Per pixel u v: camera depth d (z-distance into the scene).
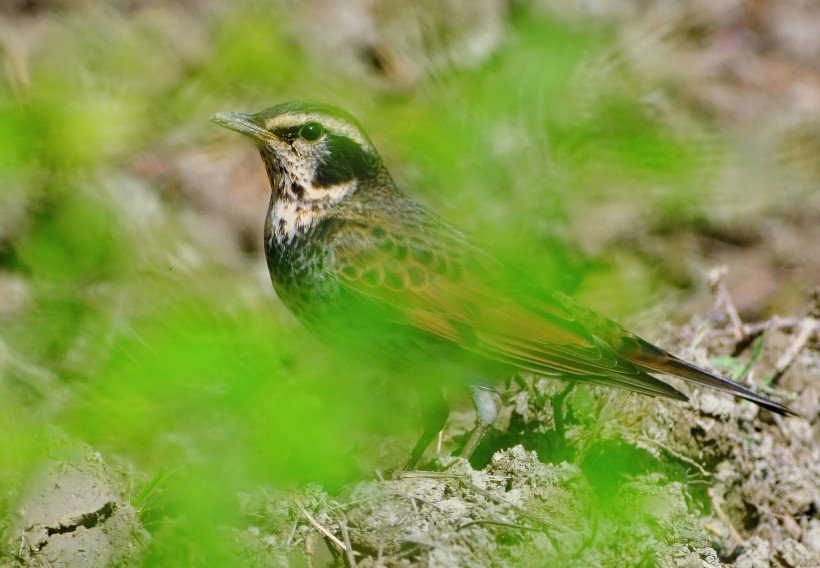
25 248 13.75
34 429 11.27
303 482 10.31
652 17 17.80
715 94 16.78
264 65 16.08
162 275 13.65
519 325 10.95
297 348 13.02
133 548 9.55
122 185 14.36
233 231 14.56
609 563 9.70
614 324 11.12
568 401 11.38
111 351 12.38
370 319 11.05
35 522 9.60
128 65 15.81
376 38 16.78
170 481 10.26
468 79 16.27
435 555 9.26
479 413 10.99
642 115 15.90
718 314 13.44
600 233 14.70
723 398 11.56
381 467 11.30
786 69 17.62
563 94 16.02
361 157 11.33
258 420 11.55
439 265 11.10
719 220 15.17
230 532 9.59
